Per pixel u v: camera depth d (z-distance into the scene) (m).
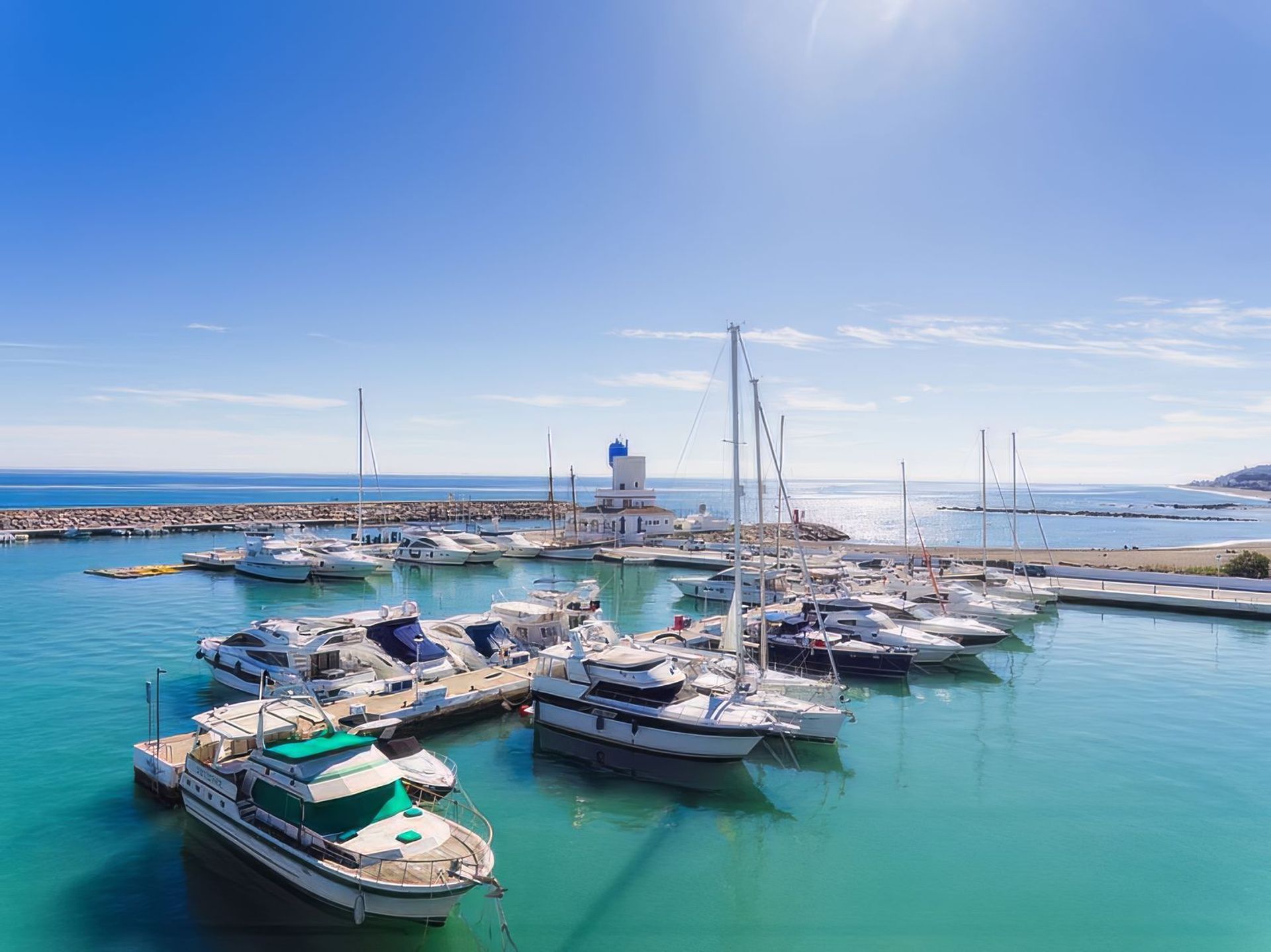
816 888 16.73
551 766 23.53
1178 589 53.19
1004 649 39.38
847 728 27.03
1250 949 14.65
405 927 14.67
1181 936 15.06
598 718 24.55
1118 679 33.50
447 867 14.60
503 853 18.20
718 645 34.19
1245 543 104.75
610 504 89.50
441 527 89.69
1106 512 186.75
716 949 14.62
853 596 41.06
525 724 27.27
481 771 23.06
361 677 27.33
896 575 51.00
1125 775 22.86
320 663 27.81
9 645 35.62
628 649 26.61
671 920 15.59
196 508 109.25
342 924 14.90
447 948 14.60
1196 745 25.27
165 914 15.17
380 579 60.47
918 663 35.56
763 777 22.80
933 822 19.95
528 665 31.67
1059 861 17.89
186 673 31.19
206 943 14.32
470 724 27.06
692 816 20.23
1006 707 29.53
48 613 43.44
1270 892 16.62
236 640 29.70
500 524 116.12
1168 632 43.47
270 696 26.17
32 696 28.02
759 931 15.23
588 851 18.31
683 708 23.86
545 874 17.30
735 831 19.39
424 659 29.67
